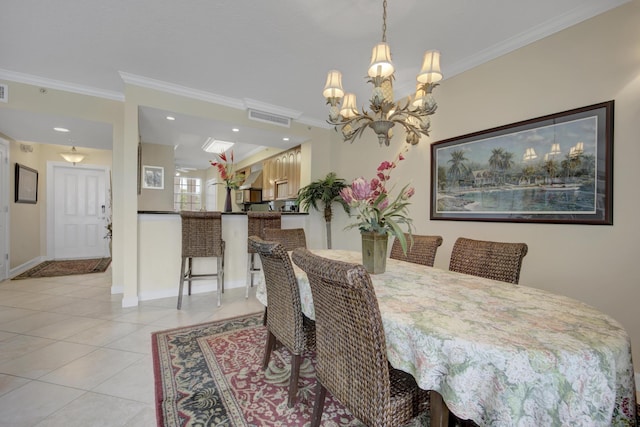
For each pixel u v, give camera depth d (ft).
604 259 6.21
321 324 3.86
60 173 18.57
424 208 10.19
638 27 5.82
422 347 2.97
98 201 19.65
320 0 6.24
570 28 6.73
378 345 2.97
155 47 8.11
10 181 14.26
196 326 8.48
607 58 6.19
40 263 17.20
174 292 11.41
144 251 10.84
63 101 10.55
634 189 5.83
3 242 13.69
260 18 6.86
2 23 7.03
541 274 7.20
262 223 11.84
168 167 16.52
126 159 9.99
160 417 4.74
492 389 2.62
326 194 13.57
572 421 2.52
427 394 3.44
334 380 3.67
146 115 11.19
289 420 4.72
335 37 7.59
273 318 5.46
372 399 3.08
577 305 3.75
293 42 7.83
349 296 3.09
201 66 9.18
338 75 6.03
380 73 5.22
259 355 6.86
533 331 2.97
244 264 13.12
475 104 8.66
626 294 5.93
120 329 8.17
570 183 6.68
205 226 10.18
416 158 10.52
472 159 8.68
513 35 7.47
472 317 3.34
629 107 5.91
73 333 7.88
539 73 7.26
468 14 6.66
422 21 6.91
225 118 11.96
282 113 13.08
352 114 6.39
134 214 10.13
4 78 9.61
